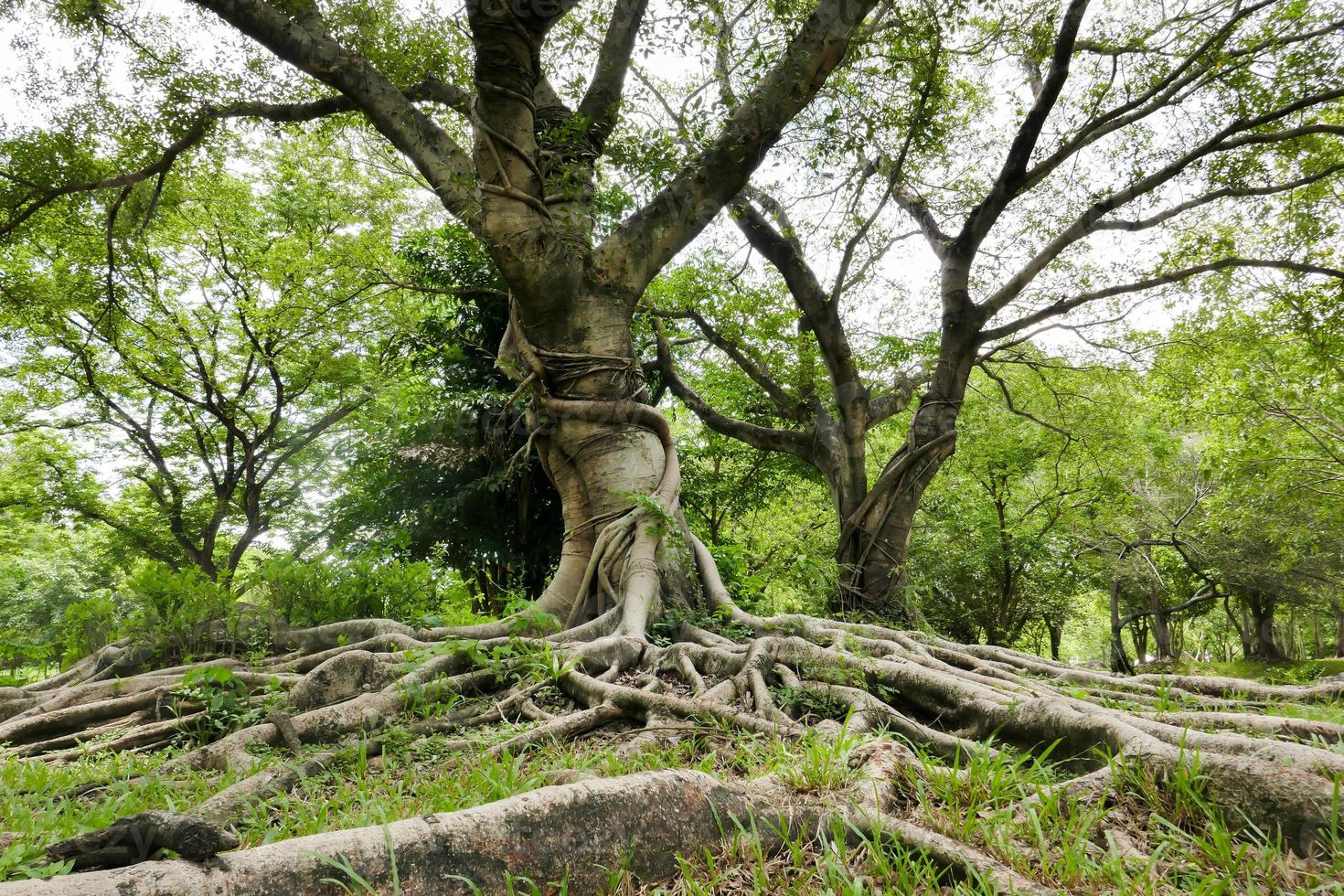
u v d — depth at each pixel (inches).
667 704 201.9
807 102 371.2
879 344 674.2
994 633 1019.9
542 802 109.7
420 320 689.0
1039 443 954.7
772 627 307.7
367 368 784.9
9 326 693.9
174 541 901.2
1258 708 220.1
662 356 714.2
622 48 399.5
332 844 95.6
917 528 985.5
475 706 230.1
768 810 122.9
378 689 240.2
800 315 653.3
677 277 664.4
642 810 114.6
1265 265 566.6
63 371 782.5
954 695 204.2
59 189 450.6
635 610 306.5
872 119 424.8
